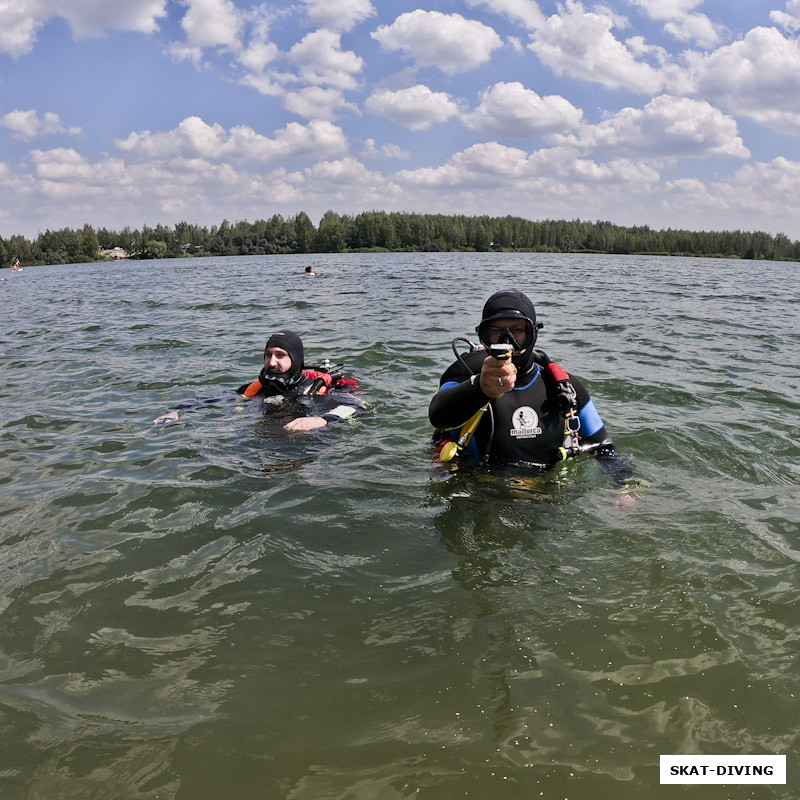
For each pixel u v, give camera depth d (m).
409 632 1.69
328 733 1.41
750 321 7.16
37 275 25.48
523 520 2.18
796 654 1.60
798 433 3.01
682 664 1.58
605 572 1.90
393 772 1.30
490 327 2.53
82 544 2.08
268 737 1.40
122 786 1.28
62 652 1.64
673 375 4.18
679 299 9.98
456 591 1.83
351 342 5.55
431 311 8.02
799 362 4.64
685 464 2.65
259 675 1.57
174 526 2.18
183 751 1.36
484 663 1.59
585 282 14.23
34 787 1.28
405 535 2.11
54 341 6.07
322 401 3.54
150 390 3.96
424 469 2.60
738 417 3.25
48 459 2.76
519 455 2.59
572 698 1.50
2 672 1.59
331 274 17.70
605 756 1.34
